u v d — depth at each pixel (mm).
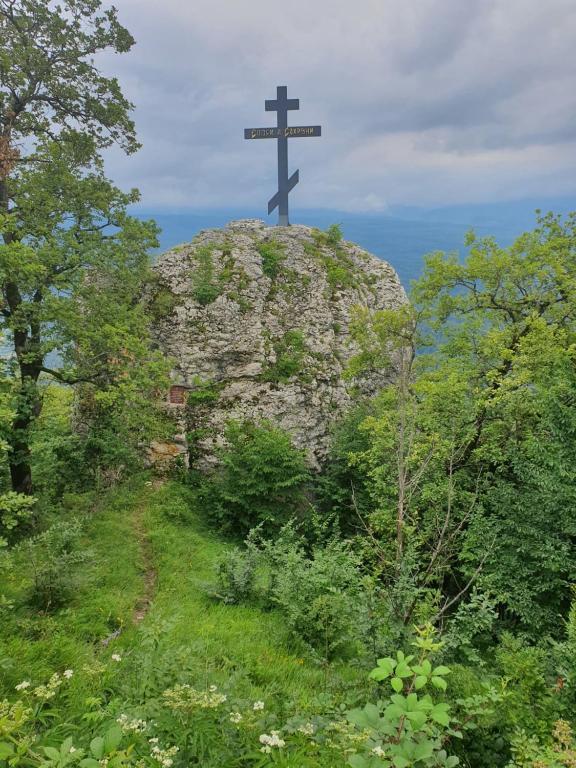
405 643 6918
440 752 3633
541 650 7348
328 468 24469
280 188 31109
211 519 21000
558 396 14359
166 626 7418
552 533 13359
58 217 15844
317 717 5172
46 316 14836
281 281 27312
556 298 19453
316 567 12164
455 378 17844
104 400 16391
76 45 16031
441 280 20797
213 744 4613
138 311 19094
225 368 24969
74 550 13305
